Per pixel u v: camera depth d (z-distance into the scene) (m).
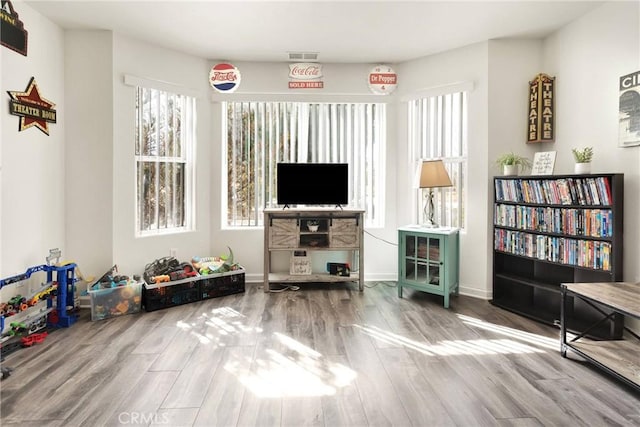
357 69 4.63
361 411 1.99
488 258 3.99
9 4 2.95
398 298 4.05
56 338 2.94
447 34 3.80
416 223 4.66
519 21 3.52
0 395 2.12
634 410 2.00
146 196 4.12
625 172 2.96
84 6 3.22
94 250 3.74
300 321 3.33
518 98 3.95
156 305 3.62
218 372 2.40
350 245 4.30
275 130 4.76
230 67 4.53
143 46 3.96
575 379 2.33
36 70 3.27
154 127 4.17
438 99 4.43
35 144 3.26
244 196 4.77
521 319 3.41
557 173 3.73
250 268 4.71
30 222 3.21
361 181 4.84
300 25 3.60
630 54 2.91
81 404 2.04
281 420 1.91
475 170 4.05
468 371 2.43
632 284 2.67
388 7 3.25
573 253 3.12
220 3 3.18
